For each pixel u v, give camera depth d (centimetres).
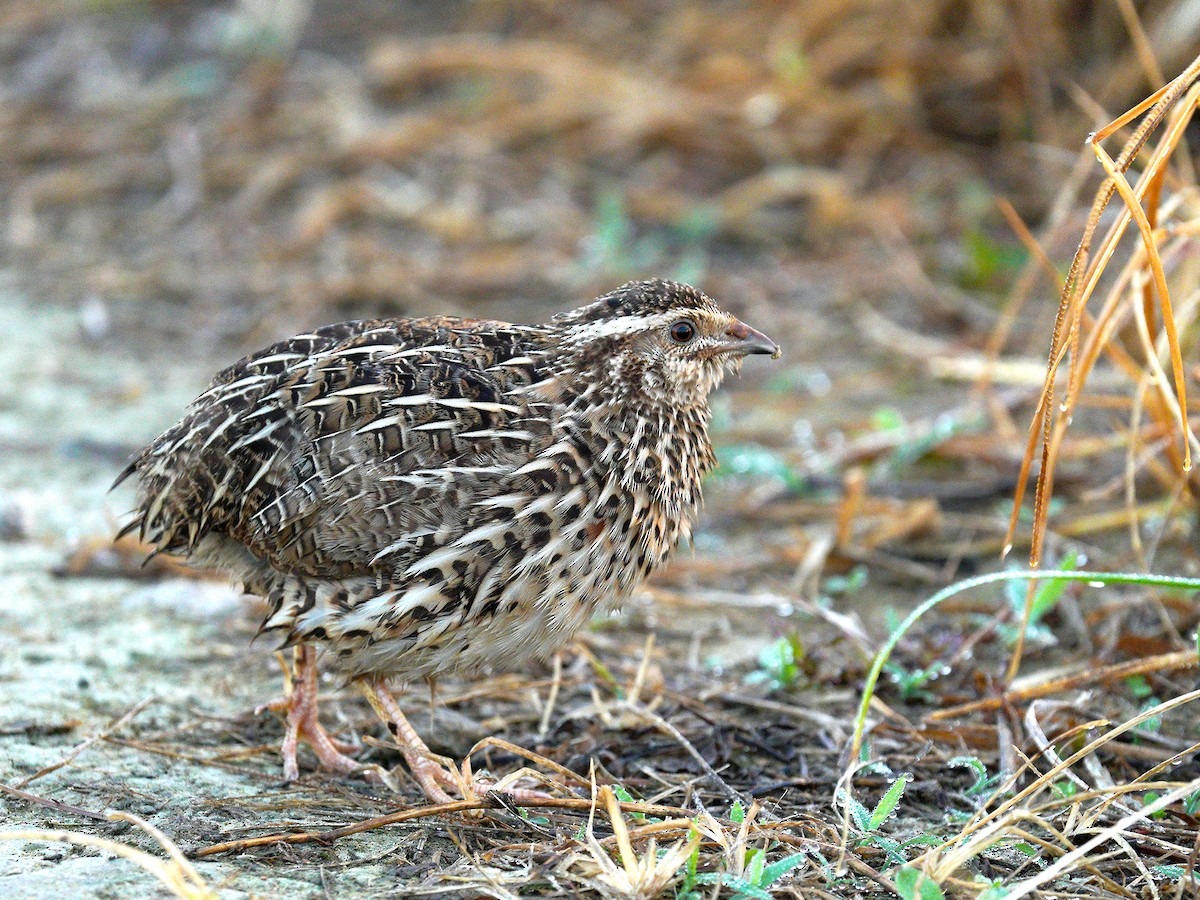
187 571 1123
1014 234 1648
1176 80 770
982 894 658
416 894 680
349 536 780
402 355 816
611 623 1057
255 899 670
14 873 691
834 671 969
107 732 861
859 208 1709
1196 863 718
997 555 1147
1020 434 1290
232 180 1884
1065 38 1773
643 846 722
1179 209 1109
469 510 779
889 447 1287
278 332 1583
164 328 1614
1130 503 994
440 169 1853
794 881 698
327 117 1962
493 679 979
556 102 1906
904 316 1558
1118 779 830
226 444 815
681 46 1966
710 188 1794
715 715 918
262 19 2134
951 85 1823
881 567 1145
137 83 2111
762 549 1181
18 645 984
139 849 727
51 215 1856
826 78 1877
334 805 796
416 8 2186
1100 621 1028
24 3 2298
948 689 954
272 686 954
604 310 852
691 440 883
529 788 823
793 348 1531
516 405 809
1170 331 809
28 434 1364
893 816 794
